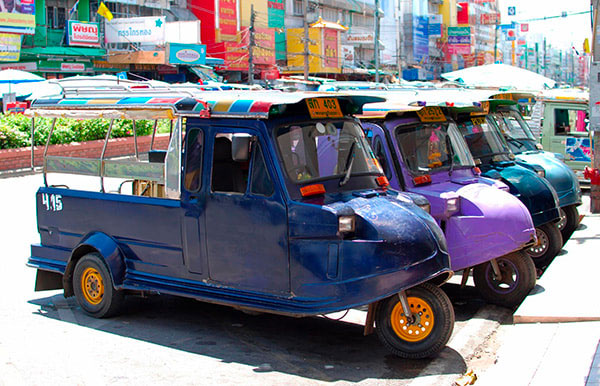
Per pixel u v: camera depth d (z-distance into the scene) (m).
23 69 33.34
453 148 7.91
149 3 41.03
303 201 5.70
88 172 7.27
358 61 62.28
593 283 7.45
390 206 5.75
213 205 6.11
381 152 7.35
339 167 6.12
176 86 7.63
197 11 45.81
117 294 6.90
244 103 5.95
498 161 9.30
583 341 5.78
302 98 5.88
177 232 6.40
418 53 75.56
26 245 10.64
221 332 6.62
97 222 7.06
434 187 7.30
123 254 6.86
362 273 5.44
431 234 5.60
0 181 18.12
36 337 6.39
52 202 7.48
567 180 10.34
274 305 5.74
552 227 9.07
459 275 9.26
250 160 5.92
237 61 45.81
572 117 16.05
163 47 37.03
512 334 6.22
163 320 7.01
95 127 21.97
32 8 32.69
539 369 5.27
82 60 36.22
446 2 85.50
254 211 5.87
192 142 6.29
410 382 5.29
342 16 64.62
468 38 82.25
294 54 48.12
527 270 7.27
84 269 7.07
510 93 10.43
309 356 5.93
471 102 8.06
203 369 5.58
